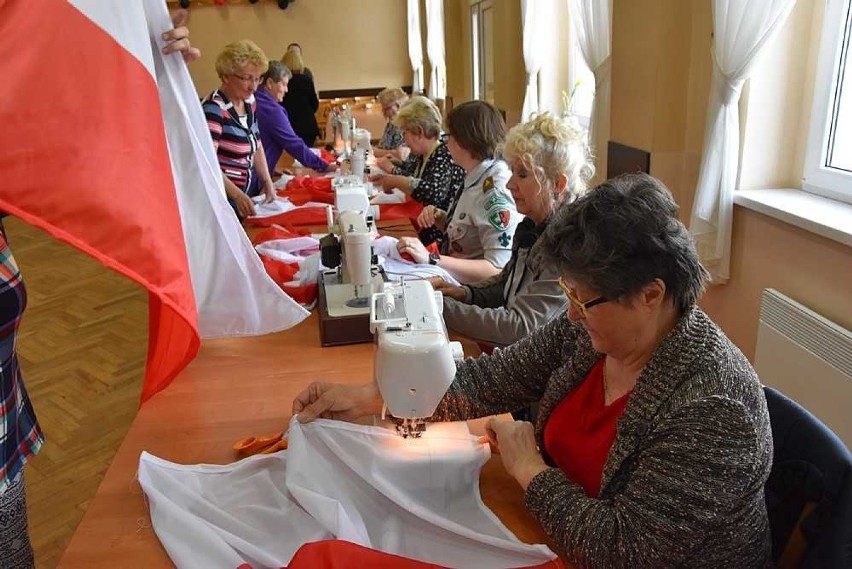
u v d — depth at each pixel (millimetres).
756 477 862
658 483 883
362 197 2254
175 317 1139
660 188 935
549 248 951
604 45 3246
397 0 8812
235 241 1566
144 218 957
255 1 8602
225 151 2979
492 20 5465
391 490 1051
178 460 1209
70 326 3895
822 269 2041
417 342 1066
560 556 994
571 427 1113
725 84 2240
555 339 1267
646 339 959
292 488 1034
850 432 1837
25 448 1199
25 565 1204
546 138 1636
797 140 2395
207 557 936
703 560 877
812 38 2283
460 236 2328
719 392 883
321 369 1542
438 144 3166
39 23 931
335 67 8969
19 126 892
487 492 1130
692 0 2623
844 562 875
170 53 1417
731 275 2500
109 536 1021
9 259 1098
